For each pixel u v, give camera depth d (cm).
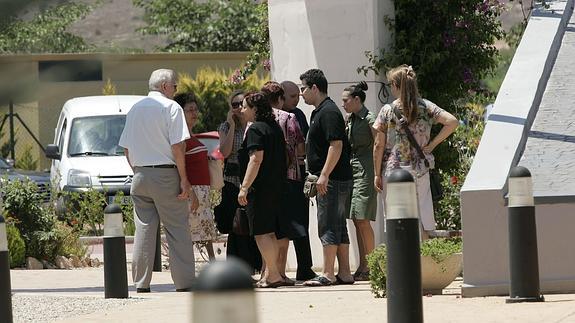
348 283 2891
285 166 2836
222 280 707
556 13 3259
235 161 3028
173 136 2731
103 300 2547
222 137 3047
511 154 2441
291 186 2886
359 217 2925
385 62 3344
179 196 2750
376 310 2206
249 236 3003
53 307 2441
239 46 10788
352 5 3350
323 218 2861
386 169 2647
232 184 3028
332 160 2792
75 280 3192
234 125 3025
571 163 2459
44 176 5825
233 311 705
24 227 3944
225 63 8575
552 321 1902
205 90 7838
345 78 3366
